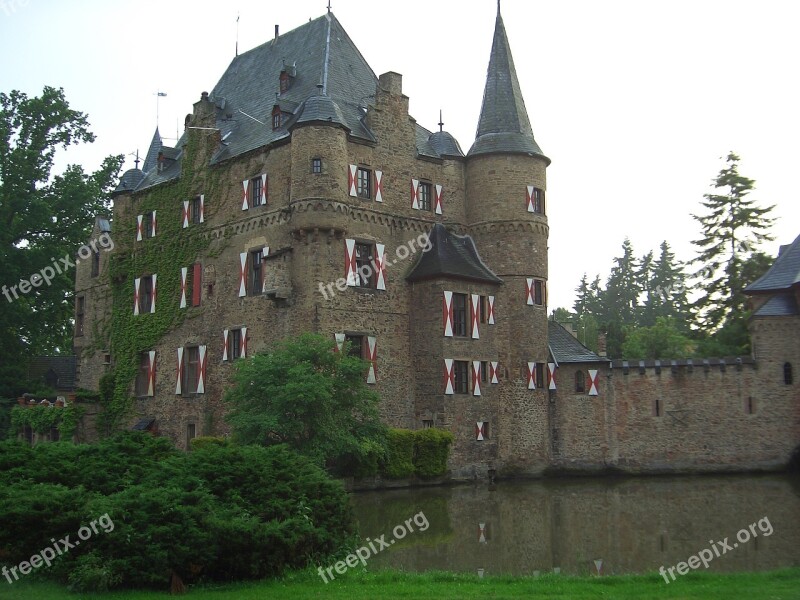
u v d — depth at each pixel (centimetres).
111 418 5025
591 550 2244
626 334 7831
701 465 4450
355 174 4072
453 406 4066
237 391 3284
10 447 1875
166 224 4816
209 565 1554
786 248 5203
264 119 4488
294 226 3959
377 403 3784
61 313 5959
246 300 4244
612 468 4488
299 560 1680
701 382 4500
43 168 5628
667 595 1429
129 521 1529
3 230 5391
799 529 2559
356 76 4566
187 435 4525
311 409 3184
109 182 6291
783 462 4388
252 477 1742
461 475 4053
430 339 4131
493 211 4403
